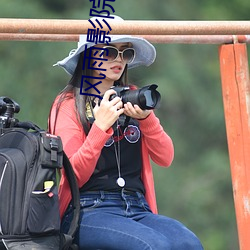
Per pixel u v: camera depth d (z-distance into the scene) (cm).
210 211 4303
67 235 1127
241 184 1305
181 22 1209
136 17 4288
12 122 1187
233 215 4334
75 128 1205
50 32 1162
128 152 1222
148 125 1212
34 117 4153
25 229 1095
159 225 1177
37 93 4184
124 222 1158
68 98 1230
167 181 4281
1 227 1091
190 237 1166
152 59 1298
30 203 1095
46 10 4447
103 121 1159
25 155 1113
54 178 1120
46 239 1108
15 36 1262
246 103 1310
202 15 4866
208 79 4581
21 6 4288
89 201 1185
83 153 1157
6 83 4219
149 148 1237
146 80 4319
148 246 1124
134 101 1159
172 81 4400
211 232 4281
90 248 1162
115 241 1141
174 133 4428
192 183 4359
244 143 1308
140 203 1207
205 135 4525
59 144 1127
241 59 1315
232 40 1320
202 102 4475
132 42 1262
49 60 4188
